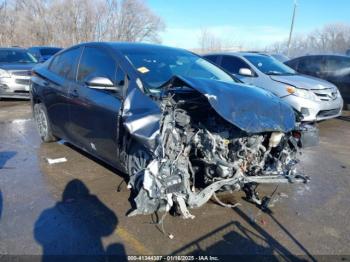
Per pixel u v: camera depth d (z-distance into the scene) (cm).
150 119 314
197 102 340
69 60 491
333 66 1008
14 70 948
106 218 337
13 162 486
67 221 330
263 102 351
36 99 569
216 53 867
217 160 319
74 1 3438
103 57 423
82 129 434
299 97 691
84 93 420
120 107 354
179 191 313
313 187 432
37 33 3541
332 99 723
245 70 737
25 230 313
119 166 383
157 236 310
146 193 314
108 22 3616
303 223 341
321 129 771
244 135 339
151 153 315
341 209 373
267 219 345
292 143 379
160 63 413
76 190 396
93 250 288
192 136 328
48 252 284
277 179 347
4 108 903
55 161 489
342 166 515
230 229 324
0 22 3641
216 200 359
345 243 309
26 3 3578
